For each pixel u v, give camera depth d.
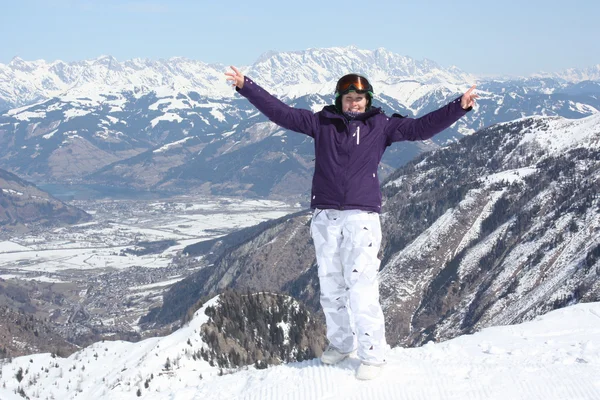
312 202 8.61
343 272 8.77
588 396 7.52
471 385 8.08
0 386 38.84
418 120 8.16
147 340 49.41
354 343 9.20
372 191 8.34
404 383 8.30
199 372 39.12
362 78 8.37
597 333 10.98
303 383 8.69
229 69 8.48
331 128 8.38
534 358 9.10
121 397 34.00
